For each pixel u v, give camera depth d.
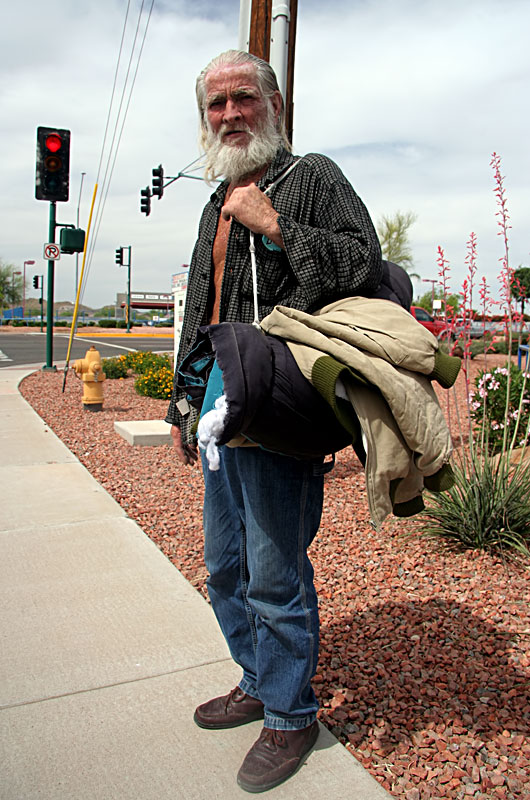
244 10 4.80
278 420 1.63
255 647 2.06
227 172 1.96
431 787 1.89
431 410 1.67
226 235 1.99
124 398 10.29
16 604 3.03
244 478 1.82
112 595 3.13
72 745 2.06
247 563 1.96
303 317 1.66
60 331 47.91
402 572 3.47
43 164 11.05
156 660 2.56
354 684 2.40
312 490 1.89
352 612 2.99
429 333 1.72
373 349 1.61
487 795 1.86
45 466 5.71
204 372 1.90
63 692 2.34
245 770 1.89
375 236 1.81
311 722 1.98
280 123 2.07
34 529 4.07
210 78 1.95
